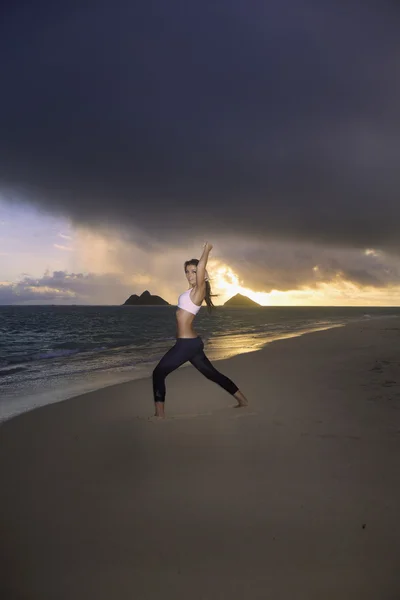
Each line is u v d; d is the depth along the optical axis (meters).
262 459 4.02
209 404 6.44
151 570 2.38
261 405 6.20
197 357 5.79
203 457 4.11
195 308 5.71
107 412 6.06
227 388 6.02
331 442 4.49
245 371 9.38
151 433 4.94
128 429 5.14
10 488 3.49
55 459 4.16
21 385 8.74
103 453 4.30
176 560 2.47
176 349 5.68
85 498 3.28
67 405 6.50
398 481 3.49
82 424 5.43
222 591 2.20
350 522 2.85
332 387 7.50
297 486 3.41
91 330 30.86
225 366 10.15
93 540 2.69
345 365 10.08
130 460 4.08
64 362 12.51
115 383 8.94
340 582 2.25
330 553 2.50
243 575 2.32
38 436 4.92
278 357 11.63
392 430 4.90
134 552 2.55
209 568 2.39
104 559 2.49
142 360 12.81
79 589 2.24
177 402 6.61
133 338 22.36
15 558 2.52
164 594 2.19
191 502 3.17
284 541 2.63
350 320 43.88
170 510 3.05
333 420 5.35
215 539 2.67
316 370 9.41
